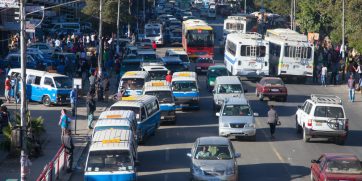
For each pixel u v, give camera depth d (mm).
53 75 76062
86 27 151750
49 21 147375
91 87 72250
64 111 55531
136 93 74250
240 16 146625
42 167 47750
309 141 58938
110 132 45094
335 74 100688
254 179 45906
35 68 95062
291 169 49000
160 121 64188
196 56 129500
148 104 59062
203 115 72438
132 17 162750
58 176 44500
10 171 46188
